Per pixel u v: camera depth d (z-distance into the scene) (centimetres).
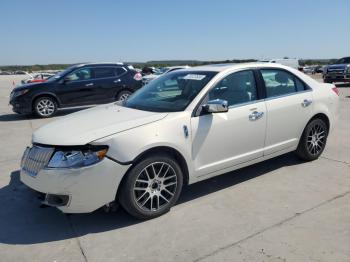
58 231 387
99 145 366
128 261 328
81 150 365
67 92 1195
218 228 378
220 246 345
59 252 347
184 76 488
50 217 419
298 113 527
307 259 319
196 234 368
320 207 418
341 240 347
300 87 546
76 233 381
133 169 381
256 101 484
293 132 530
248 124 467
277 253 329
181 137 410
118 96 1272
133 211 390
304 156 562
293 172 531
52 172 362
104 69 1255
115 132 378
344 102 1306
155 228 384
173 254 335
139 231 379
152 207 402
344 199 437
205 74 470
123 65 1295
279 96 511
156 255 335
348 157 597
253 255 328
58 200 371
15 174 570
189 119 419
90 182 361
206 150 434
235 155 465
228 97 460
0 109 1470
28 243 364
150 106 456
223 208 423
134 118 411
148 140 384
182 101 441
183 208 427
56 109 1196
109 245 355
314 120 557
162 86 498
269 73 510
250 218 397
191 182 434
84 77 1223
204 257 329
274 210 414
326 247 336
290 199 442
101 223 400
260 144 489
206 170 440
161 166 401
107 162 365
